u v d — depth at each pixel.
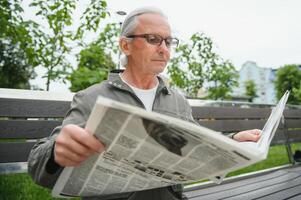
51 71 3.33
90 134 0.82
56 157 0.87
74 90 3.42
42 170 1.01
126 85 1.44
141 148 0.87
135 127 0.79
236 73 6.59
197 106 2.98
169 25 1.53
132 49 1.52
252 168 4.34
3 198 2.59
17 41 3.17
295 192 2.43
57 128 1.09
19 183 3.03
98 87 1.41
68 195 1.08
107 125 0.79
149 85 1.58
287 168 3.60
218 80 6.35
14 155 1.87
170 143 0.84
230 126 3.28
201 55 6.03
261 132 1.42
